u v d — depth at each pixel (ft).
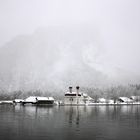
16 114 313.73
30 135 163.22
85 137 159.33
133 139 154.92
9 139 150.92
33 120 245.86
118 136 163.02
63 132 175.42
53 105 613.93
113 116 298.97
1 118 262.67
